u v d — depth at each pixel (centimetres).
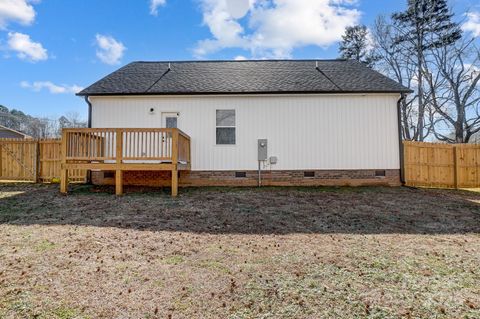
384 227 560
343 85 1052
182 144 916
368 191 931
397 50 2328
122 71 1185
